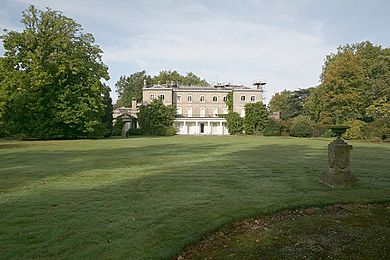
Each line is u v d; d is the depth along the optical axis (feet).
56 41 134.00
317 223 21.70
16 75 124.47
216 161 55.21
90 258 16.08
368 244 18.06
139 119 223.92
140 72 367.86
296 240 18.72
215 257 16.70
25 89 126.21
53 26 137.39
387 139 133.28
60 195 29.17
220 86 289.94
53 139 139.03
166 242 18.06
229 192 30.35
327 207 25.58
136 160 57.11
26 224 21.08
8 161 55.21
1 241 18.26
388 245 17.89
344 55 182.29
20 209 24.52
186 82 369.09
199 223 21.08
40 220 21.88
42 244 17.83
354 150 81.20
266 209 24.17
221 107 282.36
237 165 49.70
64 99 134.21
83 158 60.49
